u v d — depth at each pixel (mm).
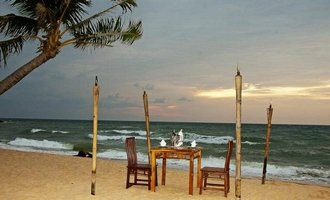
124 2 9703
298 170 18688
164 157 8789
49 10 8188
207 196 8555
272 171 18062
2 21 8828
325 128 76812
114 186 9602
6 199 7582
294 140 43312
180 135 9234
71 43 8891
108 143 35344
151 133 52844
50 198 7836
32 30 9148
